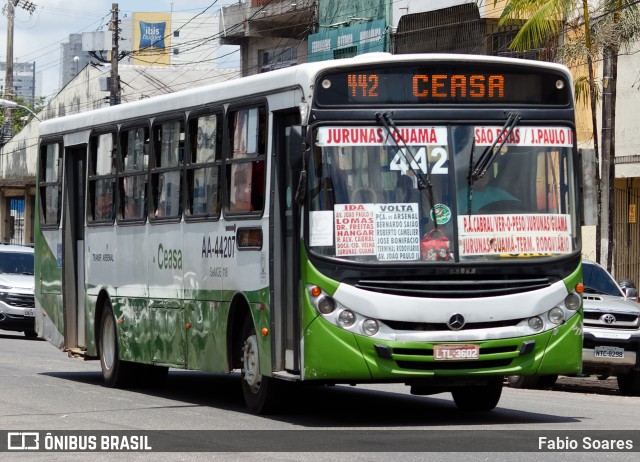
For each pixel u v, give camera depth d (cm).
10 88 5538
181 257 1469
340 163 1186
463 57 1216
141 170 1588
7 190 5688
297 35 3866
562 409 1432
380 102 1201
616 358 1780
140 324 1584
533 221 1216
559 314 1213
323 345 1170
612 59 2306
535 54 2783
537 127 1234
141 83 5262
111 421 1254
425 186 1191
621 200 2936
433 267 1180
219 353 1374
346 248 1177
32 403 1428
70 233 1828
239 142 1340
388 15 3322
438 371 1177
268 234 1259
